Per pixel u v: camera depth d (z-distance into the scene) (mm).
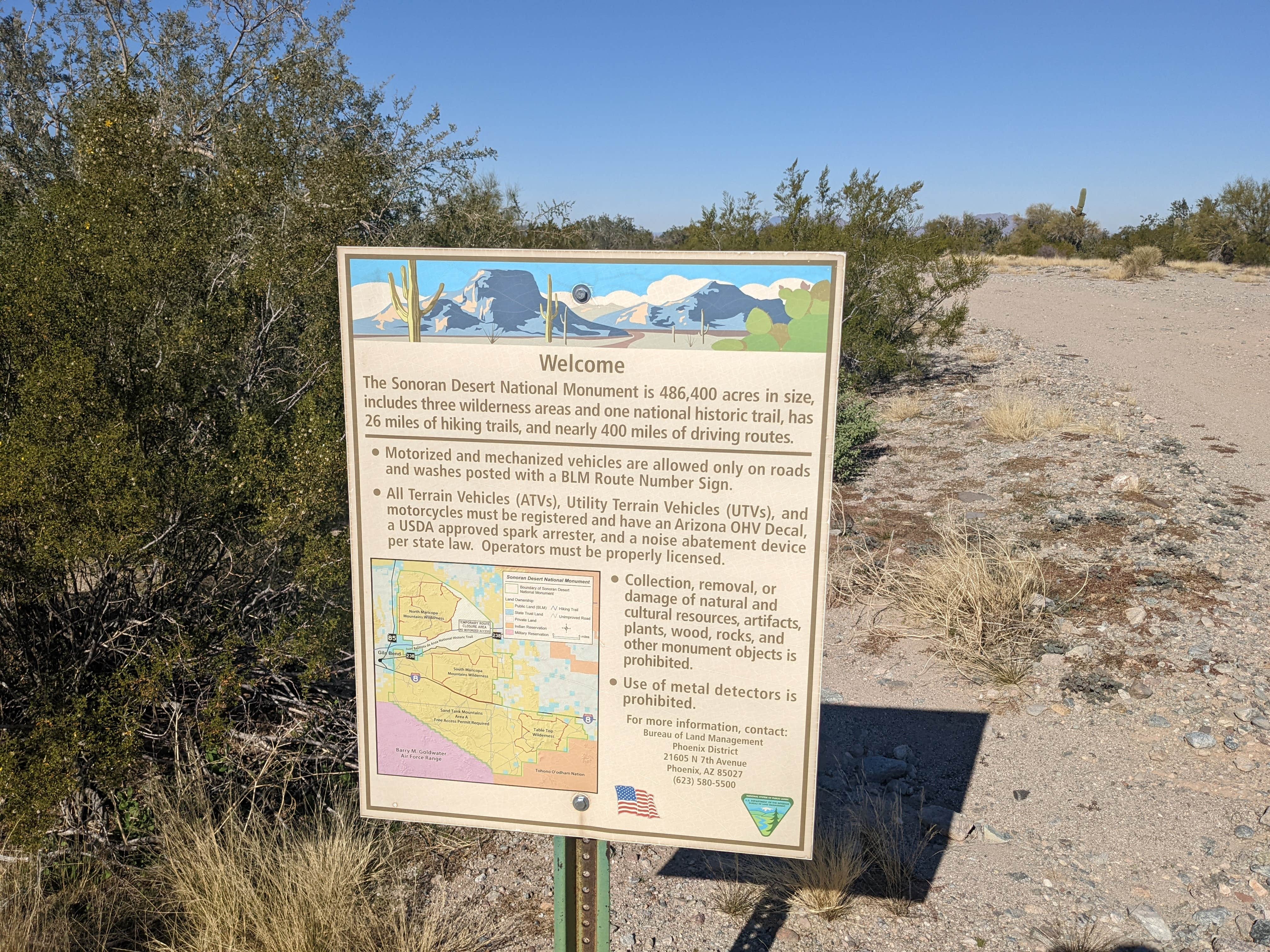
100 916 3137
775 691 2287
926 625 5922
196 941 3035
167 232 4285
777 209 14422
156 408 3789
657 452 2223
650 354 2186
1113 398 11906
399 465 2354
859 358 13930
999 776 4316
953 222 44812
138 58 11562
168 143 4840
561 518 2303
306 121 9273
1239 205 34094
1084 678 5062
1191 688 4887
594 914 2568
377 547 2406
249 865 3330
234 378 4699
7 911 3045
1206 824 3826
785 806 2338
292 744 4066
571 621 2352
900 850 3729
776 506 2193
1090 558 6648
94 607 3873
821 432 2143
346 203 4879
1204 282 26922
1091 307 21391
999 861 3693
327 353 4551
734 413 2172
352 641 4355
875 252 13828
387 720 2486
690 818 2395
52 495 3260
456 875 3631
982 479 8914
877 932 3301
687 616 2289
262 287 4676
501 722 2436
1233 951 3102
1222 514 7375
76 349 3449
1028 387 12953
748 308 2133
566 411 2244
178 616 3939
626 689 2359
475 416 2291
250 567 4238
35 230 5012
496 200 12273
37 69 11836
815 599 2221
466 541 2365
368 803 2545
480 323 2252
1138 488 8102
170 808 3521
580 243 12727
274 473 3873
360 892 3299
